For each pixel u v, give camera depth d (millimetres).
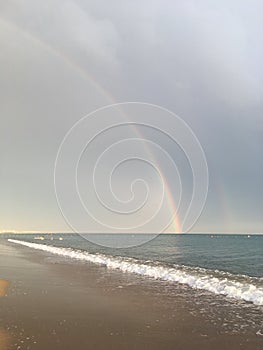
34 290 16266
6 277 20562
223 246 82375
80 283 18672
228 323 10836
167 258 42250
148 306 13195
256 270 29156
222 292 15984
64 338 9211
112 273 23375
